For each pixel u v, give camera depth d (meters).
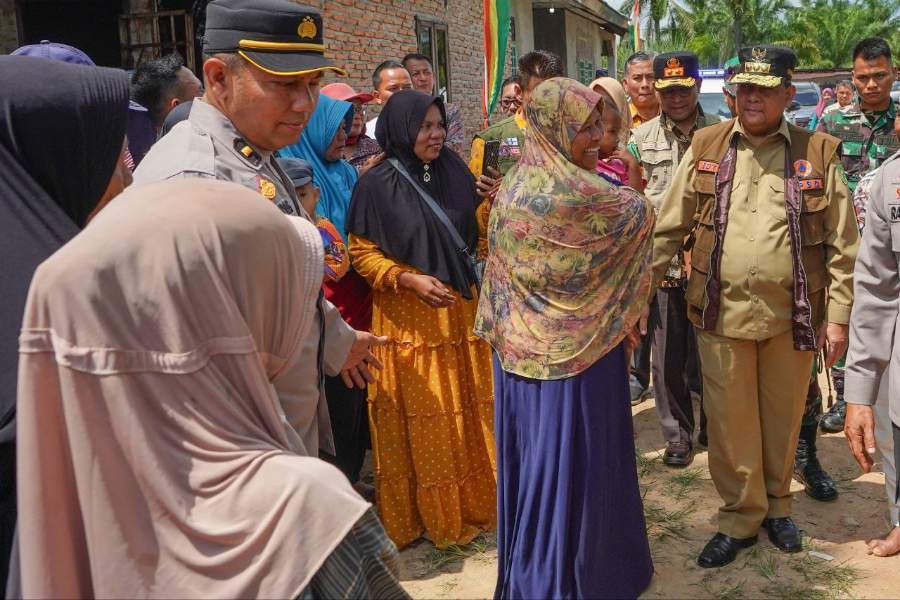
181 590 1.56
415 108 3.79
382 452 3.89
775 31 58.62
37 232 1.95
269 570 1.55
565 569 3.05
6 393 1.83
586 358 3.02
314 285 1.82
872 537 3.89
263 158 2.54
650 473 4.71
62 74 2.07
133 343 1.53
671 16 54.31
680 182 3.72
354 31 10.39
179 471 1.56
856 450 3.34
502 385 3.20
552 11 20.44
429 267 3.72
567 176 2.99
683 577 3.61
